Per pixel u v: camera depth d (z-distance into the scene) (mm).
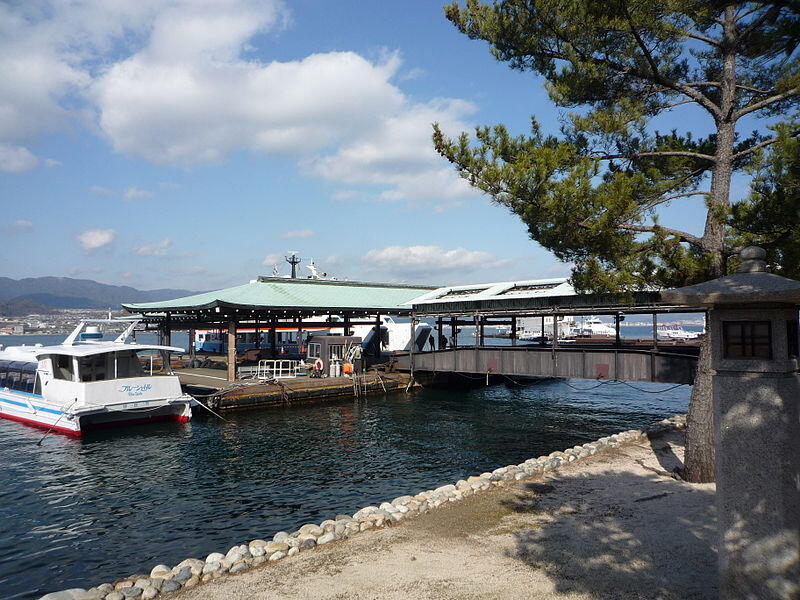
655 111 12609
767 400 4621
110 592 6504
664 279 10508
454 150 11156
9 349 30172
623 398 33469
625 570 6426
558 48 12016
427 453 18625
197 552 10461
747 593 4613
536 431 22672
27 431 22625
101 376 23531
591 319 85000
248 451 18922
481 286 34688
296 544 7566
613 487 10055
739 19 10469
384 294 42438
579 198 10055
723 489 4812
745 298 4574
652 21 10250
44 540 11117
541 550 7125
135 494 14133
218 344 49781
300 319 38750
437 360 33781
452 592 5996
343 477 15578
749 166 11391
